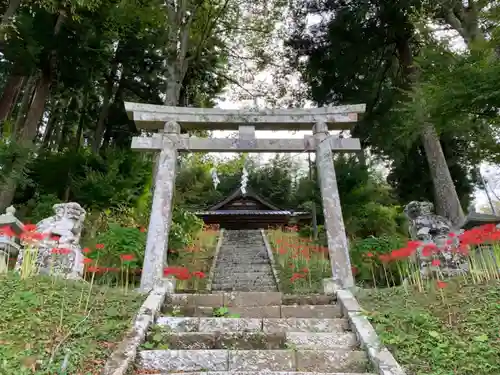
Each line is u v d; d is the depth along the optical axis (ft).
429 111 24.12
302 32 45.98
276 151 22.18
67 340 11.68
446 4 32.01
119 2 41.60
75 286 15.96
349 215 40.86
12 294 14.01
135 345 11.75
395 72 46.73
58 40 39.52
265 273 33.09
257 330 13.84
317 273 28.43
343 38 41.91
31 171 36.68
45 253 18.20
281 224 59.88
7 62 46.75
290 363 11.68
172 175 20.93
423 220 20.42
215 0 52.03
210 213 59.16
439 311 13.93
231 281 31.19
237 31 56.44
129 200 36.94
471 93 21.26
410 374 10.75
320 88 46.88
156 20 47.52
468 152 51.52
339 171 43.80
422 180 52.42
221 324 14.14
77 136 57.16
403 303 14.87
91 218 32.48
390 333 12.57
